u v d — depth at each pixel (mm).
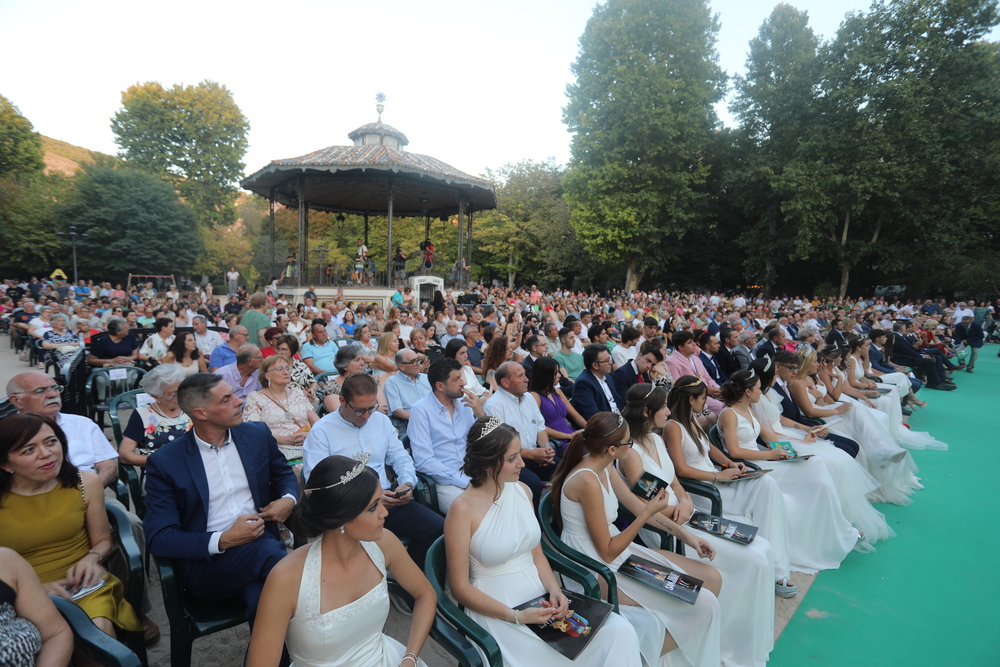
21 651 1871
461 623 2213
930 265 30141
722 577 3232
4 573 1930
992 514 5516
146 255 36906
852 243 30953
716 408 5887
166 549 2533
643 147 32500
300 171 16547
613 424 2924
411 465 3781
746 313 21672
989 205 28422
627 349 7996
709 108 35312
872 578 4227
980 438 8297
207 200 46688
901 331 12711
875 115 29234
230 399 2730
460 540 2467
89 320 11328
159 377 3525
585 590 2660
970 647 3400
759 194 33531
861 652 3332
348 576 1989
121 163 44094
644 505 3238
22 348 12656
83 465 3256
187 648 2529
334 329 11648
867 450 5832
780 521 3961
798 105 31234
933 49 27797
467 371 5723
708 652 2795
